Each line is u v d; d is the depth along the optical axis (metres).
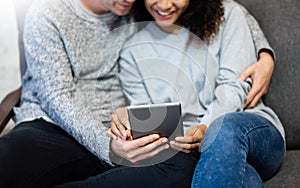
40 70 1.43
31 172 1.28
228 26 1.58
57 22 1.43
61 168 1.34
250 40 1.58
